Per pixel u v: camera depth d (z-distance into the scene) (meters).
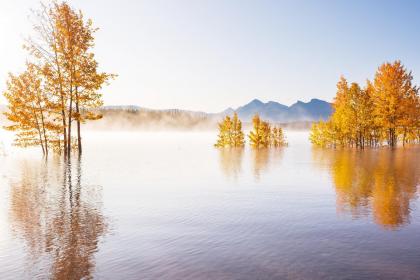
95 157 32.12
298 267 6.87
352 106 51.19
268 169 24.16
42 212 11.40
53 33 29.03
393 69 49.34
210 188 16.23
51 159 29.02
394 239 8.63
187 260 7.25
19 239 8.62
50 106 29.81
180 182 18.11
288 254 7.60
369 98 50.56
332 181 18.23
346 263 7.09
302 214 11.26
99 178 19.05
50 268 6.84
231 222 10.31
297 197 14.07
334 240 8.59
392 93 49.31
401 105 49.19
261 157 35.28
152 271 6.68
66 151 31.14
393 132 51.78
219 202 13.13
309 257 7.42
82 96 30.09
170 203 12.91
